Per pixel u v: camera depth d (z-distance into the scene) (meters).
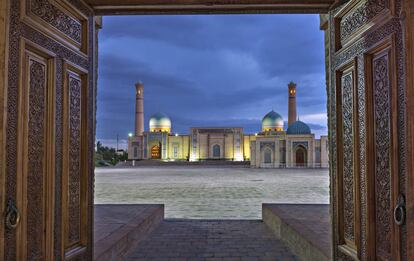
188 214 6.98
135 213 5.51
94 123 2.90
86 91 2.51
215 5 2.64
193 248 4.39
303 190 11.76
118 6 2.63
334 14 2.61
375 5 2.00
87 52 2.53
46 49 1.98
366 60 2.12
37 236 1.91
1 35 1.57
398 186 1.74
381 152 1.97
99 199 9.55
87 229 2.49
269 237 4.99
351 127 2.38
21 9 1.75
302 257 3.83
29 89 1.84
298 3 2.62
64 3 2.20
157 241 4.75
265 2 2.62
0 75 1.56
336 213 2.60
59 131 2.13
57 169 2.10
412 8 1.54
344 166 2.52
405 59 1.56
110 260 3.39
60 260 2.12
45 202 1.99
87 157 2.50
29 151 1.84
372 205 2.07
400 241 1.71
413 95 1.54
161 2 2.56
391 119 1.83
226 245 4.54
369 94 2.10
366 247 2.10
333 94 2.66
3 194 1.56
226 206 8.08
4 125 1.56
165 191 11.55
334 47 2.62
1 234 1.55
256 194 10.56
